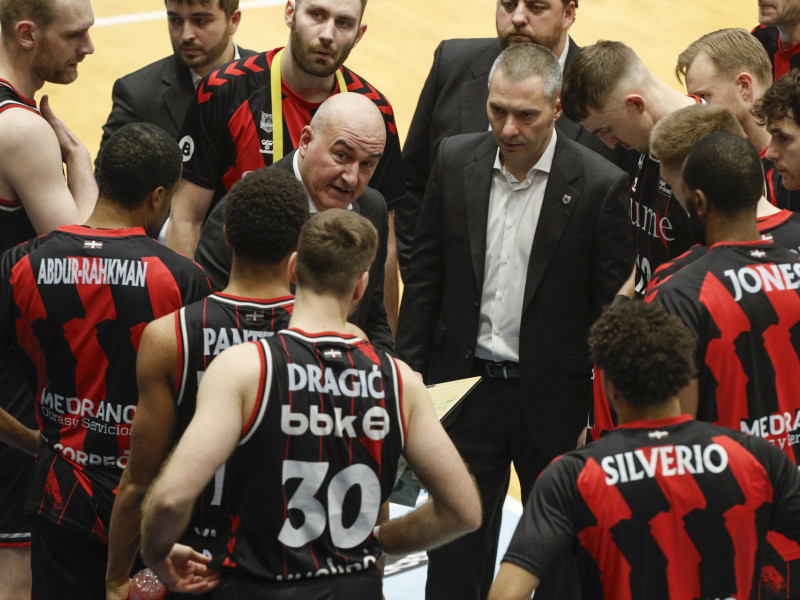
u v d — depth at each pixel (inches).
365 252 363.6
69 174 579.5
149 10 1615.4
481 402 568.4
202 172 633.0
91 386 442.3
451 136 606.5
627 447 350.3
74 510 449.1
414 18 1617.9
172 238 631.8
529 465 570.9
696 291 410.6
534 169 541.6
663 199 569.0
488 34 1593.3
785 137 500.4
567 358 551.5
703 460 348.2
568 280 544.1
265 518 349.1
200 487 331.0
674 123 463.2
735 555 347.9
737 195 417.1
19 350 455.8
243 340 390.0
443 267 575.8
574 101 548.1
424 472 362.6
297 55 606.5
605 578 349.4
